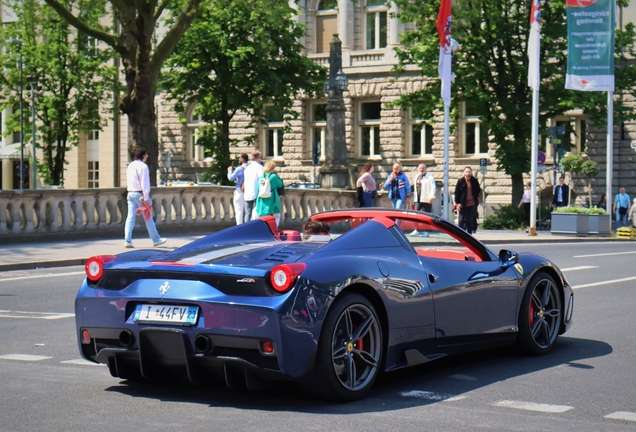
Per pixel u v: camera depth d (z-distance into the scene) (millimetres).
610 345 8969
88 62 51688
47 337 9492
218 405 6305
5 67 53219
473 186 25156
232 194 27953
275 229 7738
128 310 6391
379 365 6625
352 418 5918
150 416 5988
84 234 23375
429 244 7914
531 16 30734
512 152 39281
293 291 5988
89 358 6695
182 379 7176
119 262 6602
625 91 45031
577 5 29344
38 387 6949
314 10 54312
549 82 39750
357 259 6578
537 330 8375
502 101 39469
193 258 6523
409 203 30938
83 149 60031
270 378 6043
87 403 6387
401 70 41812
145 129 27500
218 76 46344
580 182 46438
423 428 5656
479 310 7598
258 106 48125
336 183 37000
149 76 27516
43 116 53688
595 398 6602
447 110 28422
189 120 57156
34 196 22297
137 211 20672
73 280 15312
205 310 6078
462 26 38656
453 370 7680
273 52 45938
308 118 54531
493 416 6004
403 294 6809
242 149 55656
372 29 52688
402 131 51000
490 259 8094
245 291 6031
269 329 5918
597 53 29281
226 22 45938
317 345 6098
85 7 29281
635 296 13086
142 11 27016
